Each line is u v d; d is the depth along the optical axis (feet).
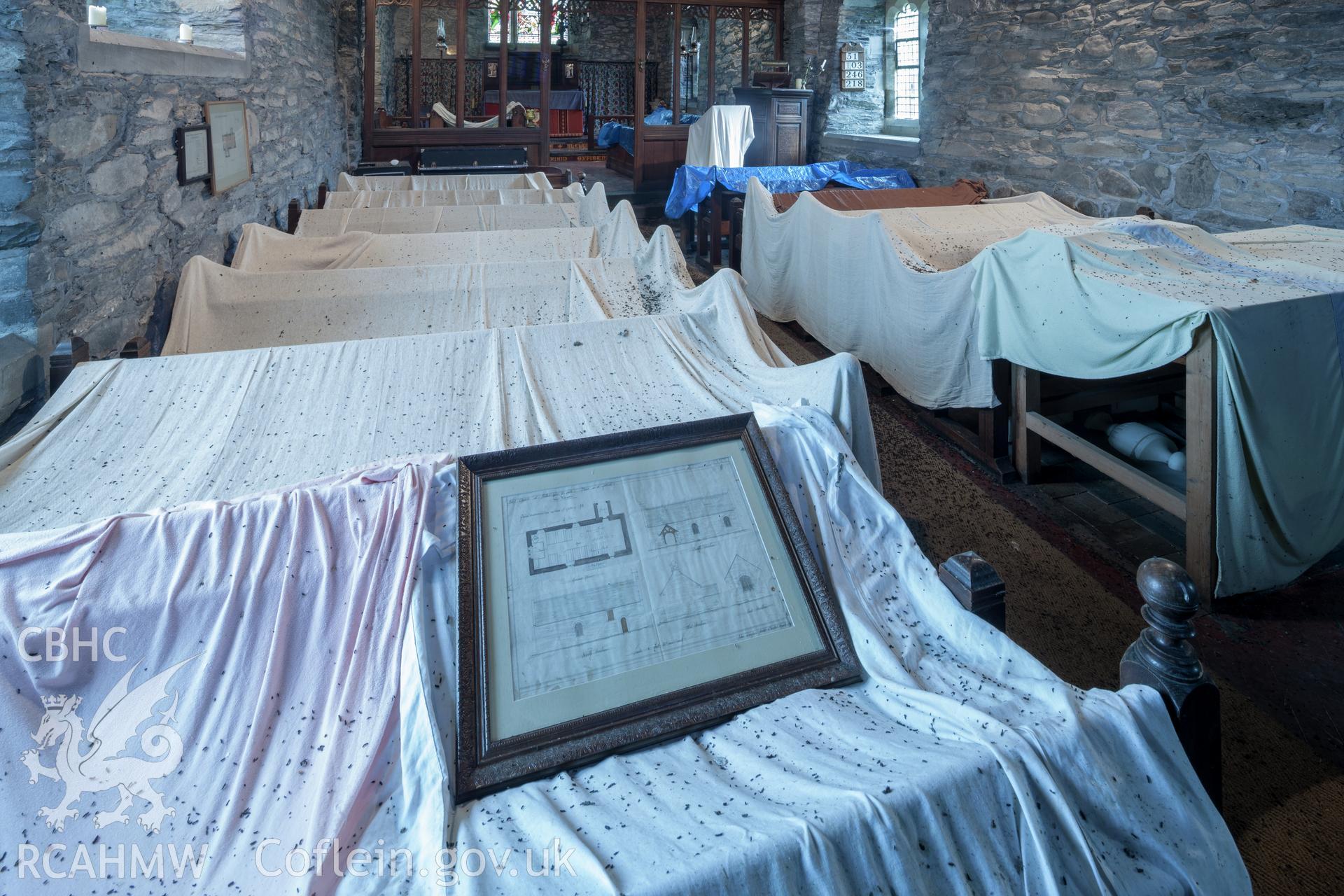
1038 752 3.22
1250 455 7.10
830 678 3.84
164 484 4.85
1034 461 9.96
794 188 20.99
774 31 27.99
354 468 4.44
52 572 3.56
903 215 14.03
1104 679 6.47
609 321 6.96
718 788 3.16
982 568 4.33
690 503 4.30
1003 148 18.56
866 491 4.81
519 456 4.28
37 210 5.95
